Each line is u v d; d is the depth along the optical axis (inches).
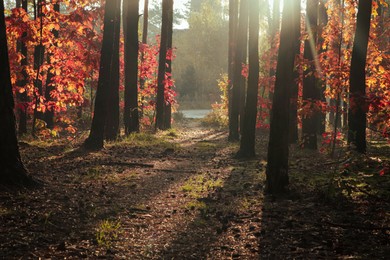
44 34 611.5
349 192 309.9
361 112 480.7
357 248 225.9
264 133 968.9
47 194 324.2
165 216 294.0
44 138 652.1
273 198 342.0
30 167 431.8
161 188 383.2
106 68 601.3
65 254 211.9
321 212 300.5
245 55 917.8
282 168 365.4
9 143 332.5
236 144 751.7
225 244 240.2
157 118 999.0
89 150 577.3
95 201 320.2
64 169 439.2
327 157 567.2
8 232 231.0
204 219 289.3
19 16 577.0
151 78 1100.5
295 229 264.2
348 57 597.9
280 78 363.3
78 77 639.1
